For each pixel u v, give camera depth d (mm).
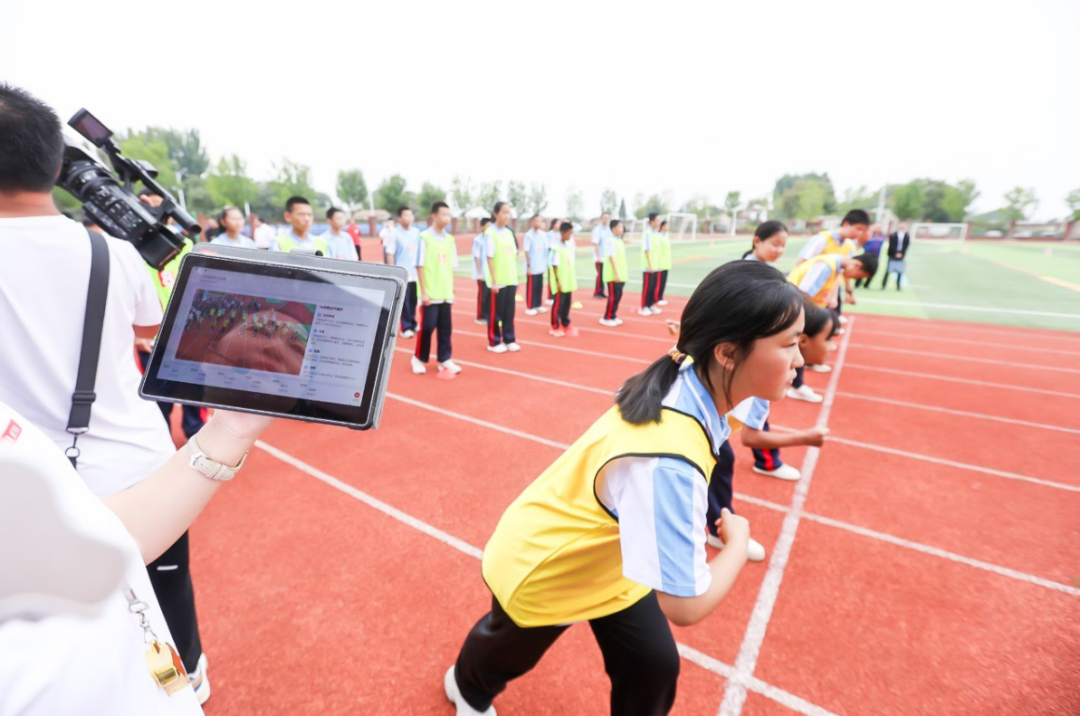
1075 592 2438
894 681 1965
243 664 2000
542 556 1199
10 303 1130
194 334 736
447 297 5664
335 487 3295
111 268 1298
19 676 293
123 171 1797
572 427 4332
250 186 44000
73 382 1242
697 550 925
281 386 726
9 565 364
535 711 1834
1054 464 3742
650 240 9656
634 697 1335
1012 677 1983
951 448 4008
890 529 2934
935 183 51094
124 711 412
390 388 5352
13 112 1104
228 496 3170
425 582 2445
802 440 2117
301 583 2430
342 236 6754
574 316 10016
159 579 1617
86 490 460
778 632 2191
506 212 6645
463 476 3461
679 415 1006
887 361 6684
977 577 2539
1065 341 7914
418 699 1873
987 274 16844
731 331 969
